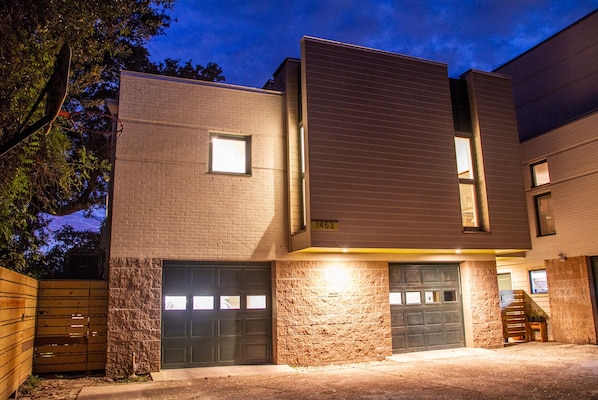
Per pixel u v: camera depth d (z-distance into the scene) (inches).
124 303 394.9
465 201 501.0
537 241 598.2
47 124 204.7
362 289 465.4
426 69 484.1
